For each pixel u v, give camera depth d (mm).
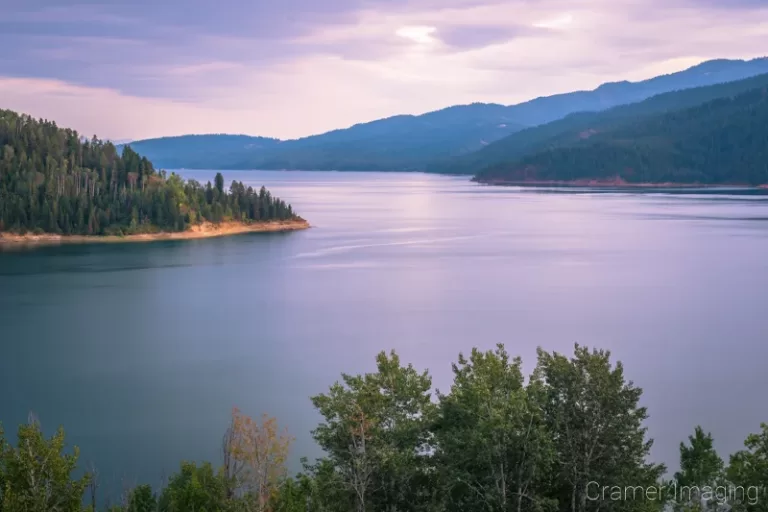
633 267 184250
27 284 159750
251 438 42219
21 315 127750
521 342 108875
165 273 177625
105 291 151875
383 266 189250
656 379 89188
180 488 43875
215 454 66062
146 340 109750
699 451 49781
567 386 42281
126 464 63875
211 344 107562
